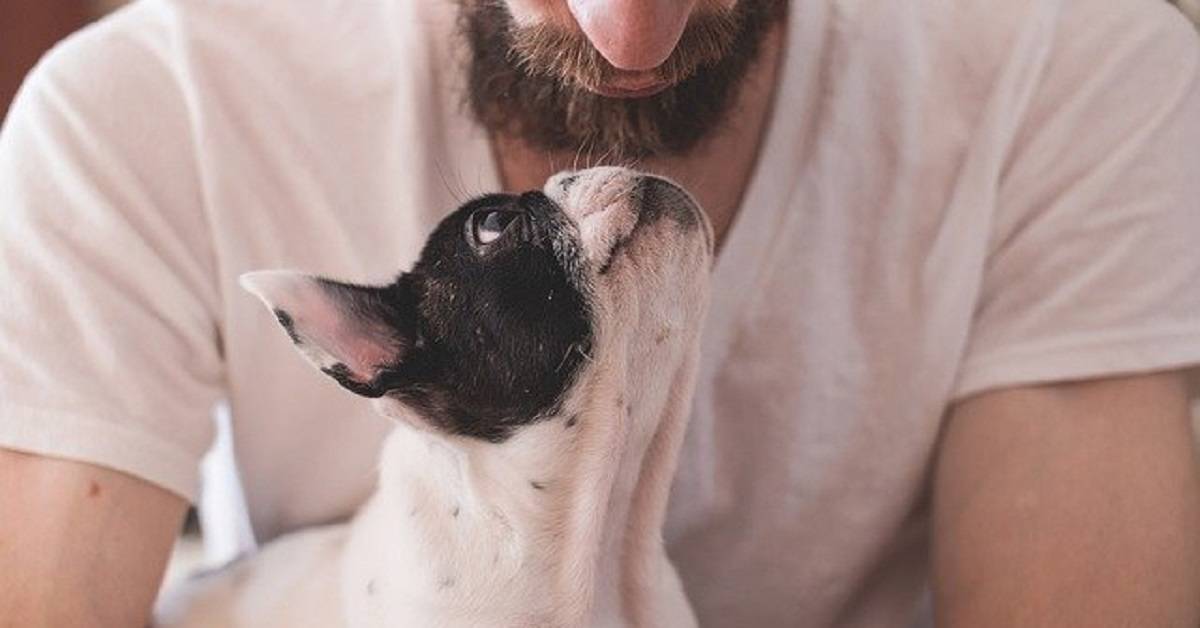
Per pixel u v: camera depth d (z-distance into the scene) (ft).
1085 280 3.46
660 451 3.13
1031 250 3.50
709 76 3.09
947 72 3.53
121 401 3.33
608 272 2.89
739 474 3.67
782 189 3.46
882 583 3.93
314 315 2.89
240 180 3.45
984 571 3.38
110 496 3.30
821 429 3.62
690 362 3.08
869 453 3.65
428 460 3.06
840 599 3.82
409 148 3.45
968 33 3.55
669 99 3.08
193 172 3.45
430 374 2.94
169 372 3.41
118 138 3.40
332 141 3.47
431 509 3.06
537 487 2.98
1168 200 3.48
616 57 2.79
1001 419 3.50
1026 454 3.43
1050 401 3.47
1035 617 3.26
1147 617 3.23
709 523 3.70
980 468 3.49
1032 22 3.54
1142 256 3.45
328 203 3.47
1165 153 3.49
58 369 3.30
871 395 3.60
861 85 3.50
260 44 3.50
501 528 3.00
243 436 3.67
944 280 3.52
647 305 2.92
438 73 3.49
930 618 4.14
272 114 3.46
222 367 3.58
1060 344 3.46
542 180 3.41
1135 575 3.27
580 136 3.16
